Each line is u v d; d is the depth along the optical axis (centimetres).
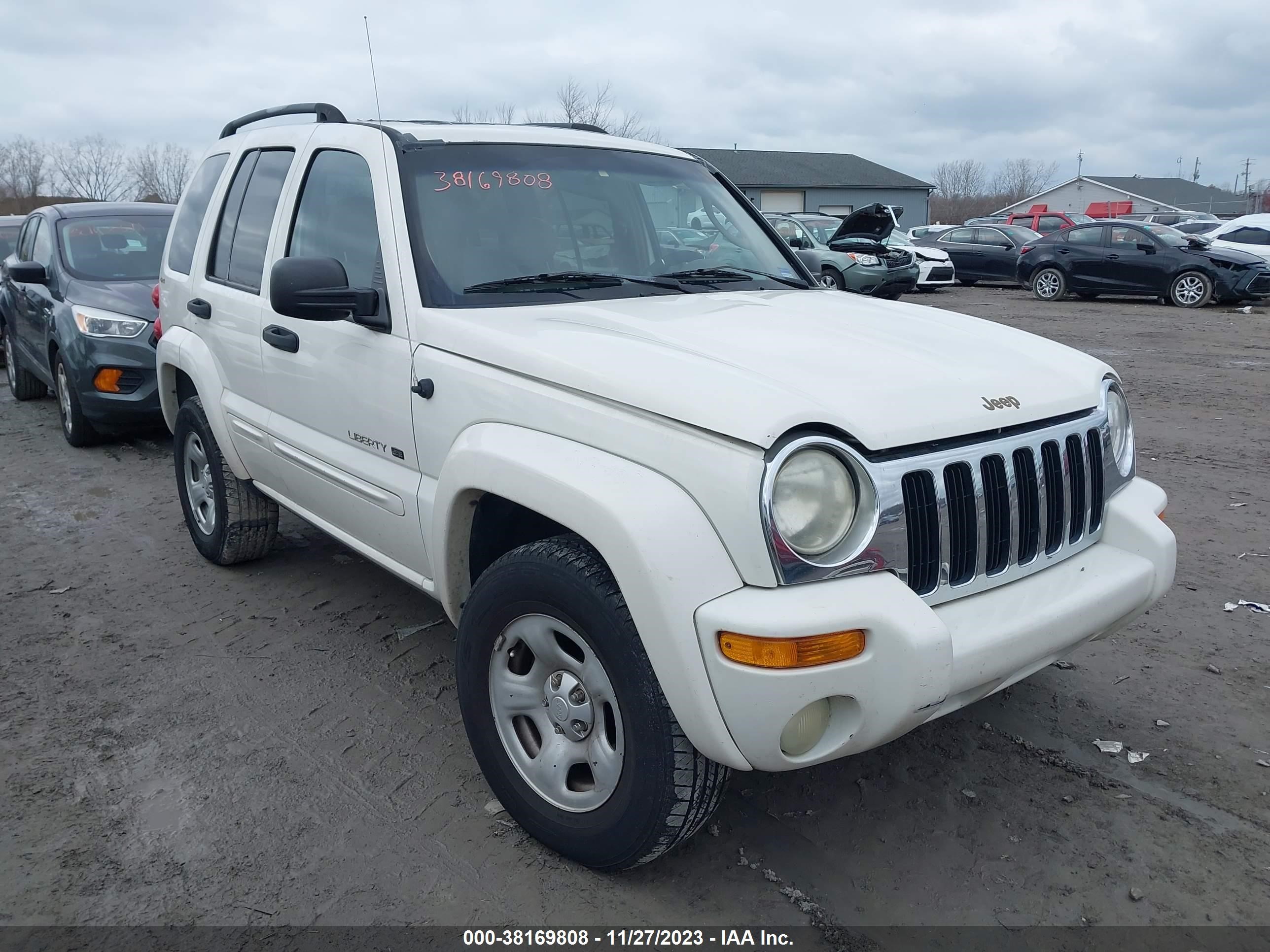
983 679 225
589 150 366
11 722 334
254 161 415
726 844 270
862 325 292
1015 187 9225
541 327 273
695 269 356
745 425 208
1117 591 259
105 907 245
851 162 5697
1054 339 1308
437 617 421
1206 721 335
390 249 306
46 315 738
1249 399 891
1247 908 245
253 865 261
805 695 205
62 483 639
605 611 225
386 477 309
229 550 459
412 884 253
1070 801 290
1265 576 462
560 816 253
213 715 339
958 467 235
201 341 434
